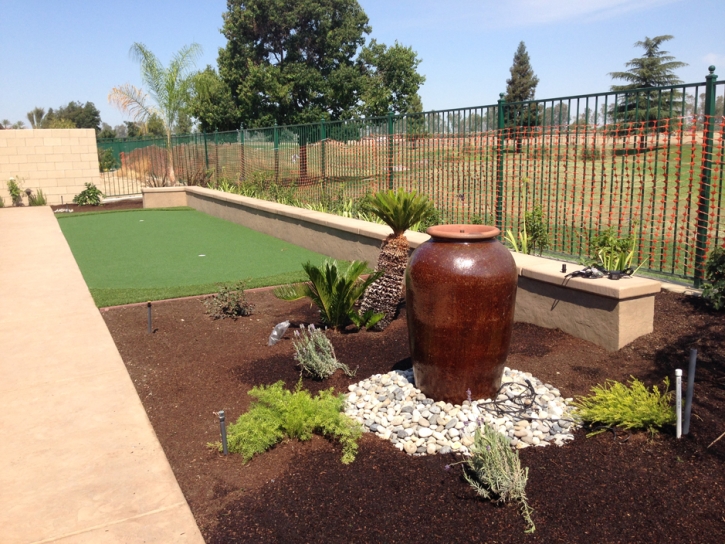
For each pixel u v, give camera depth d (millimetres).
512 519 3035
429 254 4082
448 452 3676
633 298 5059
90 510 3264
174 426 4258
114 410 4484
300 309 7109
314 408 3971
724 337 4883
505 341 4137
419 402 4223
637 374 4641
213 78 31109
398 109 34531
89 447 3941
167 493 3402
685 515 3008
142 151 25203
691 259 6305
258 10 30766
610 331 5125
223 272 9484
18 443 4008
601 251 6270
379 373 4973
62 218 16984
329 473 3531
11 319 6871
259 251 11258
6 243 12438
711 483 3240
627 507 3092
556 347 5355
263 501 3293
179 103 22438
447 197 9234
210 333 6285
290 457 3754
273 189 15477
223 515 3195
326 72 32875
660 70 32406
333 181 12859
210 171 20469
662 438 3725
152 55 21656
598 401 4117
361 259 9594
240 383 4922
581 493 3217
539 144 8977
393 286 6070
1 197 20734
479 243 4070
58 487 3488
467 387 4145
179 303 7543
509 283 4027
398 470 3520
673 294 5848
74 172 21609
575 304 5477
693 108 5703
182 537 3020
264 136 16328
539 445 3734
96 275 9430
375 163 11078
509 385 4430
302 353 5172
